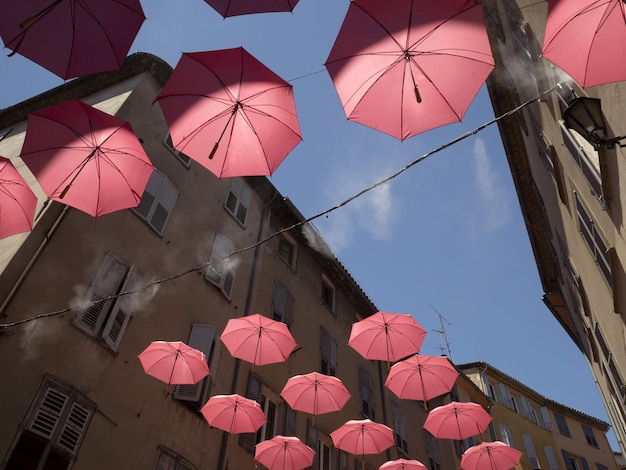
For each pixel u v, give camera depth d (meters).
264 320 9.41
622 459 36.31
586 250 9.86
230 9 4.11
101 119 5.28
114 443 8.12
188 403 10.04
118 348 8.99
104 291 9.17
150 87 13.07
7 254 8.25
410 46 4.12
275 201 16.94
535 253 16.91
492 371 29.48
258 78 4.63
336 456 14.30
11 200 6.21
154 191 11.55
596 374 14.66
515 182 15.81
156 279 10.51
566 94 8.34
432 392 10.20
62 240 8.88
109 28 4.28
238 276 13.61
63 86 14.03
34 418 7.14
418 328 9.86
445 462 20.92
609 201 7.25
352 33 4.25
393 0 4.16
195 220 12.68
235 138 4.64
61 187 5.16
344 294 19.78
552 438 29.94
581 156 8.13
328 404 10.30
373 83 4.21
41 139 5.25
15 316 7.61
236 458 10.78
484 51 4.05
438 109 4.15
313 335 16.03
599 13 4.04
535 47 9.70
